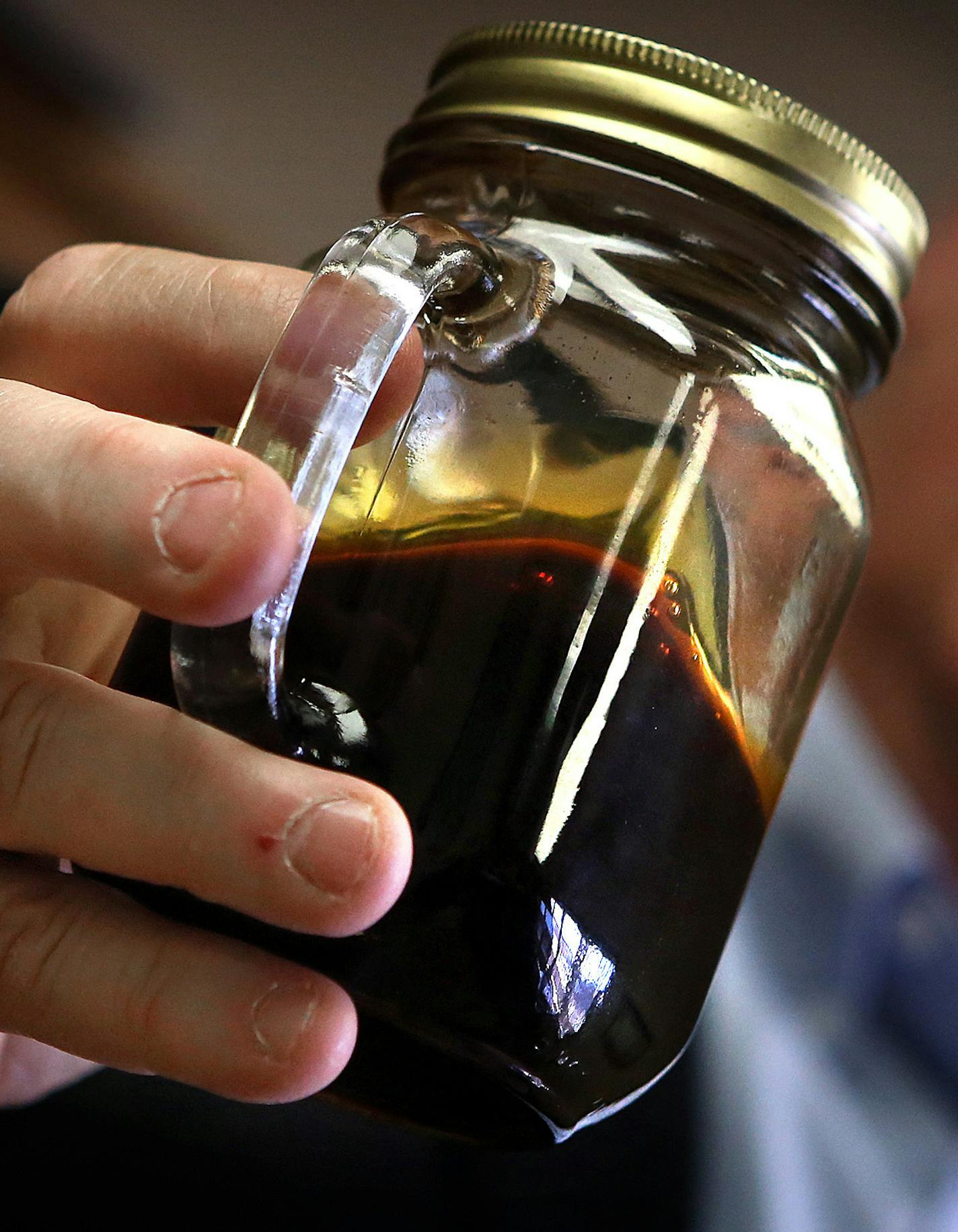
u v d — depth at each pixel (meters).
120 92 0.93
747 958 0.74
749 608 0.32
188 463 0.29
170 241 0.93
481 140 0.33
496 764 0.30
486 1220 0.63
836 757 0.79
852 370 0.34
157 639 0.32
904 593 0.77
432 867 0.30
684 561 0.31
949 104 1.18
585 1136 0.65
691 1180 0.66
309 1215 0.61
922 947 0.74
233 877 0.30
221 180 1.01
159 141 0.95
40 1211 0.59
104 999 0.32
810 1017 0.73
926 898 0.76
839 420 0.33
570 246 0.32
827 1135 0.70
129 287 0.34
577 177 0.33
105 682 0.36
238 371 0.34
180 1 0.96
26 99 0.83
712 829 0.32
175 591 0.29
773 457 0.32
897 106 1.18
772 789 0.34
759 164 0.32
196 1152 0.61
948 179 1.18
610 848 0.31
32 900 0.32
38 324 0.35
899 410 0.75
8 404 0.30
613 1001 0.31
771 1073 0.70
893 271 0.34
